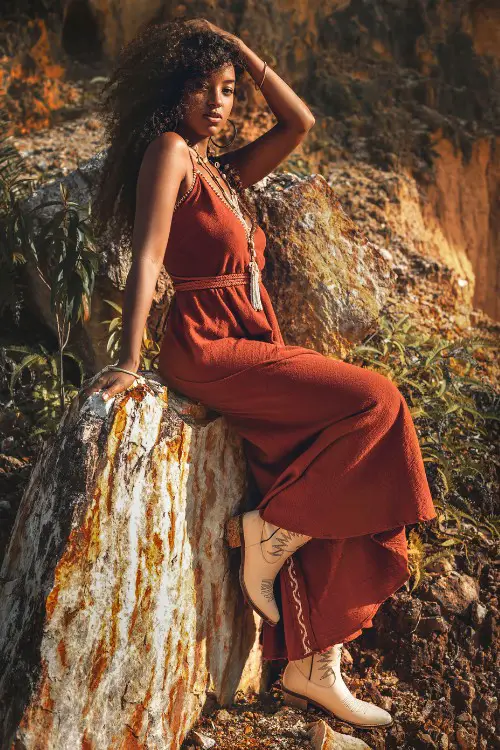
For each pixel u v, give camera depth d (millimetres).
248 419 2910
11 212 3762
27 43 7051
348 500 2770
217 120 2887
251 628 3189
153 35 2922
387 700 3229
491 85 7773
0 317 4066
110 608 2492
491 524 3760
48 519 2482
